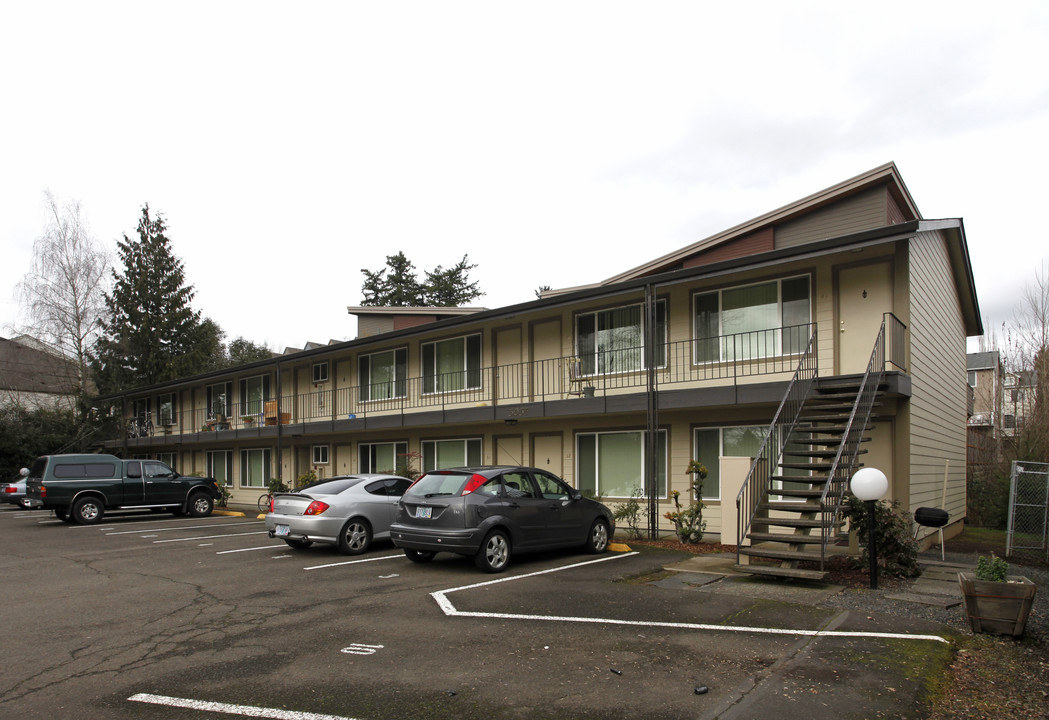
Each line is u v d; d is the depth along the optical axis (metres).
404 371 22.05
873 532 8.77
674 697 5.02
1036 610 8.09
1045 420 24.81
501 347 18.98
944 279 16.02
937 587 8.76
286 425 24.08
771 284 13.73
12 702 5.10
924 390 13.41
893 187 14.56
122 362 42.31
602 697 5.04
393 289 53.50
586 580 9.48
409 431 21.55
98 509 20.00
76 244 38.97
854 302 12.66
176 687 5.39
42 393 42.38
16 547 14.21
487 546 10.15
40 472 19.91
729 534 12.42
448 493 10.37
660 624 7.01
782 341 13.45
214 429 28.83
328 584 9.48
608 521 12.39
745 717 4.62
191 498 22.08
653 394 13.87
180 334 45.25
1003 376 31.64
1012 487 12.95
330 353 23.64
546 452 17.69
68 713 4.88
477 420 17.45
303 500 12.31
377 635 6.79
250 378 29.39
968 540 15.81
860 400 10.67
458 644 6.43
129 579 10.15
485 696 5.10
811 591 8.54
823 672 5.46
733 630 6.75
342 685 5.38
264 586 9.42
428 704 4.96
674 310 15.19
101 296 40.53
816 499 10.33
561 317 17.58
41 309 37.41
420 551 10.83
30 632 7.14
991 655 6.09
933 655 5.91
